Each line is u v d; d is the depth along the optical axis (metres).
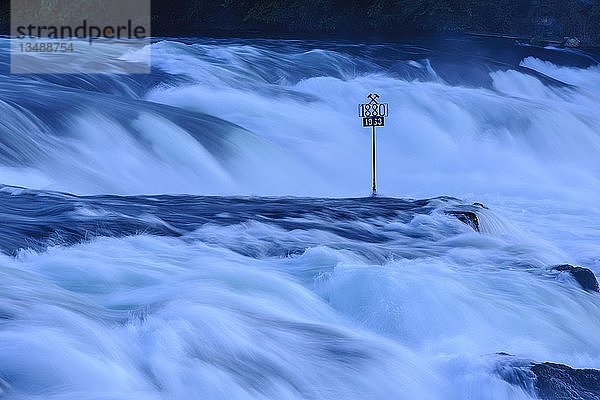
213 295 14.44
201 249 17.19
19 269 14.93
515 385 12.63
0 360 11.49
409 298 15.18
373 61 49.66
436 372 13.11
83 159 27.34
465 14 77.56
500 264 18.41
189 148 29.50
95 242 16.97
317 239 18.69
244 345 12.82
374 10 77.00
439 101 40.94
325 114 38.91
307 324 13.85
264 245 17.92
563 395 12.57
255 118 37.00
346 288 15.41
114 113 29.75
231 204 21.30
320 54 47.78
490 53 63.72
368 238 19.41
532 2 78.56
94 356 11.84
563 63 63.50
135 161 28.23
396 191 32.88
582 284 16.80
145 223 18.42
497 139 40.06
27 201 19.70
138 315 13.27
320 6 76.50
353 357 13.02
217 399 11.75
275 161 31.69
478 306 15.47
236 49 46.69
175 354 12.23
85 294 14.39
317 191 31.31
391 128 39.06
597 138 41.91
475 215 21.28
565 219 28.19
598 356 15.12
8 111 27.73
